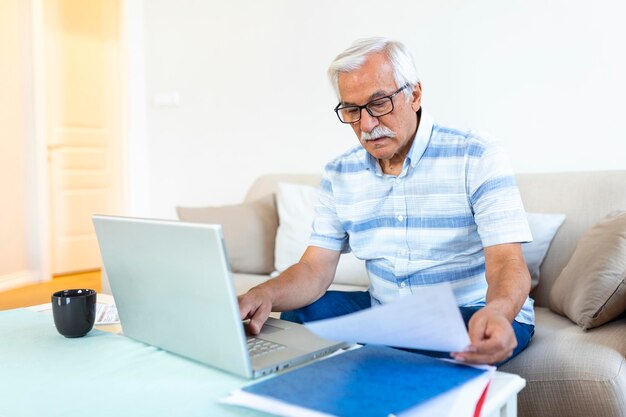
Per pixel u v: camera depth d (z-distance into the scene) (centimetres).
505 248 125
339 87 133
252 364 89
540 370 129
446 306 74
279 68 311
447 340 79
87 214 459
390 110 130
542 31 228
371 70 128
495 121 242
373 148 135
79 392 83
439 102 257
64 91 437
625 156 213
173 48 359
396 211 144
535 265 184
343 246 156
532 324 139
